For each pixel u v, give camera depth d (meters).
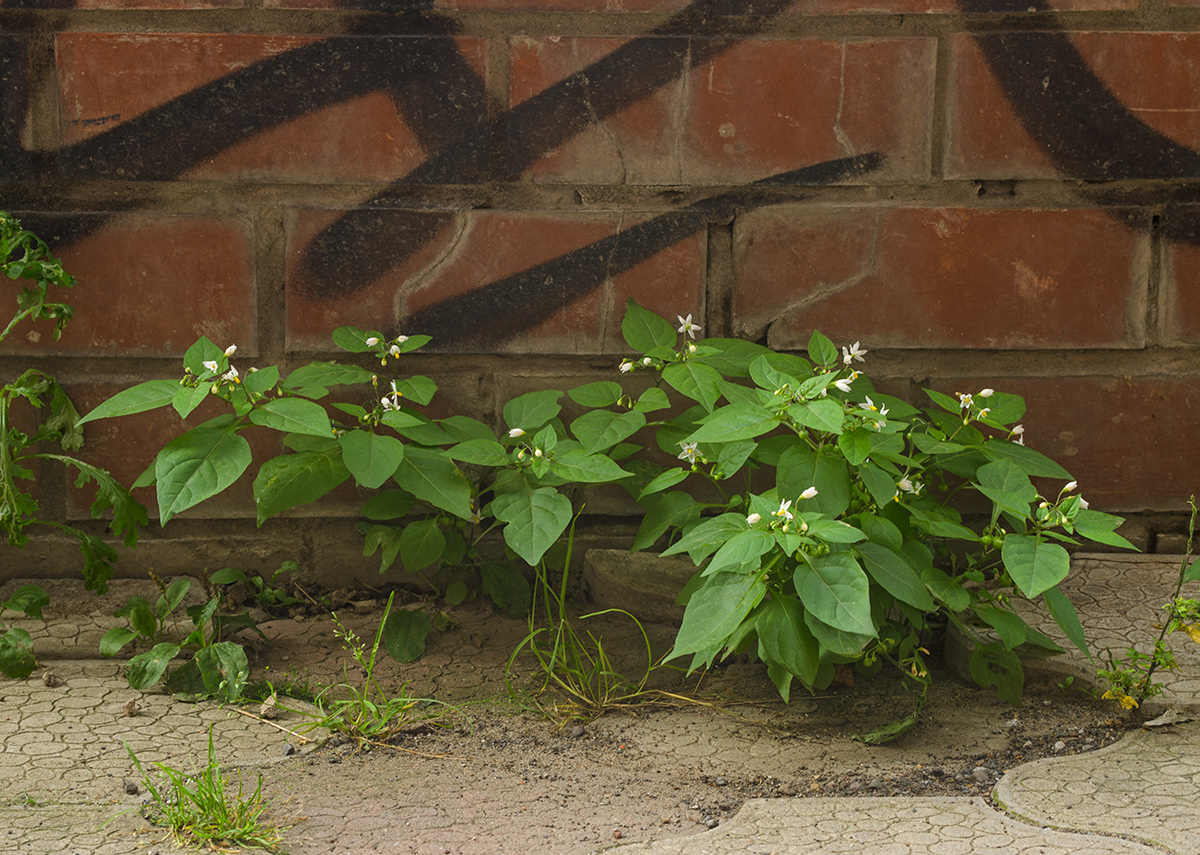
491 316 2.93
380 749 2.25
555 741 2.30
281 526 3.03
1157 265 2.95
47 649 2.68
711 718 2.42
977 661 2.46
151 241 2.87
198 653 2.51
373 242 2.89
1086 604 2.76
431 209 2.89
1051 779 2.01
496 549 3.03
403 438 2.85
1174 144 2.89
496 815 1.95
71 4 2.78
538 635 2.84
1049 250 2.93
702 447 2.67
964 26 2.84
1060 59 2.85
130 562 3.00
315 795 2.02
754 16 2.85
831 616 2.05
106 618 2.83
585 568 3.01
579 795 2.04
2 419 2.61
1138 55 2.85
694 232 2.91
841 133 2.88
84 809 1.92
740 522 2.24
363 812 1.95
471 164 2.88
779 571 2.30
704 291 2.94
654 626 2.89
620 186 2.91
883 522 2.36
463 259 2.91
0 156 2.83
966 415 2.76
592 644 2.78
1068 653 2.53
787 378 2.38
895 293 2.94
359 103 2.84
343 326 2.86
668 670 2.65
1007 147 2.89
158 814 1.90
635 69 2.85
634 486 2.86
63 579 2.97
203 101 2.82
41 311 2.73
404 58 2.83
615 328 2.95
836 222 2.91
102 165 2.84
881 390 2.99
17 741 2.21
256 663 2.67
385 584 3.06
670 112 2.87
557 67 2.85
